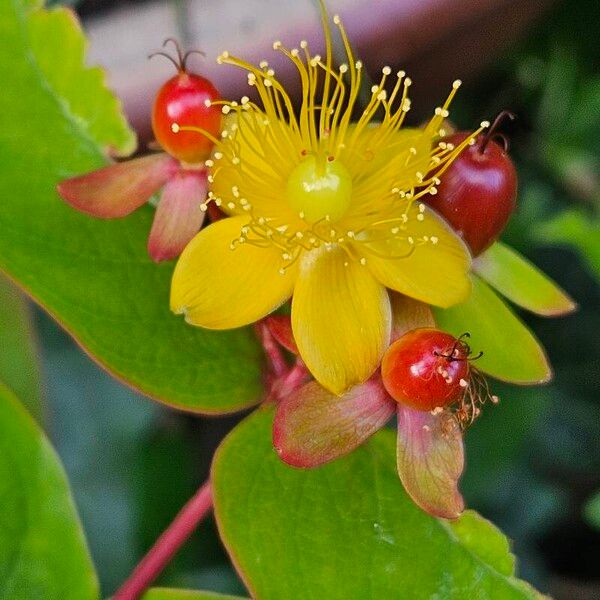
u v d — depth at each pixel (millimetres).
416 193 209
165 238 207
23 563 216
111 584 254
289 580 208
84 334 212
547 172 281
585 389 284
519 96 279
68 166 225
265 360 217
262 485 211
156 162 210
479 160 208
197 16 248
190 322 202
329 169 207
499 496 280
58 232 217
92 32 254
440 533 213
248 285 205
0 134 224
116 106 228
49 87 228
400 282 206
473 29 249
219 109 207
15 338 237
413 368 199
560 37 274
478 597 212
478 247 211
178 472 263
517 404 267
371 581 210
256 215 207
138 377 213
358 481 214
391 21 244
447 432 203
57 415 260
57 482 217
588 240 251
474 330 213
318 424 201
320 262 207
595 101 278
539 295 215
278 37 243
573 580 287
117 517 258
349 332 203
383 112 224
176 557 264
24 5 227
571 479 285
